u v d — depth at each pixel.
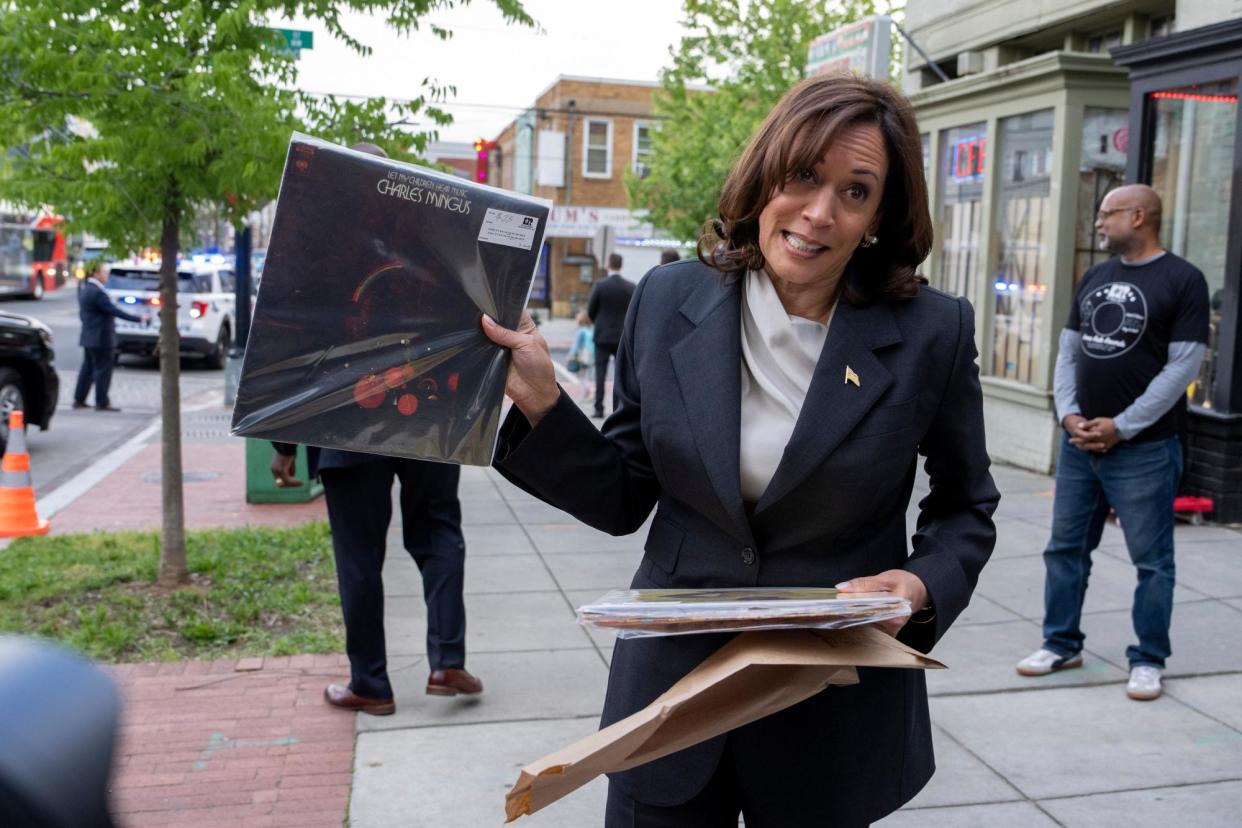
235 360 12.20
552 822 3.58
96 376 14.52
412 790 3.77
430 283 1.72
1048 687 4.63
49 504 8.70
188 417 14.09
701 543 1.90
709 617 1.52
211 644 5.18
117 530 7.71
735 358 1.87
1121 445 4.46
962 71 10.87
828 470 1.80
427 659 4.96
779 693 1.56
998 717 4.34
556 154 37.78
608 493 1.92
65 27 5.25
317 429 1.70
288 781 3.81
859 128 1.74
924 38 11.66
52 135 5.76
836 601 1.56
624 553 7.02
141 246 6.14
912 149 1.80
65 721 0.62
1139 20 8.85
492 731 4.25
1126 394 4.40
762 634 1.61
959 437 1.92
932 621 1.80
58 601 5.73
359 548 4.29
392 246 1.70
